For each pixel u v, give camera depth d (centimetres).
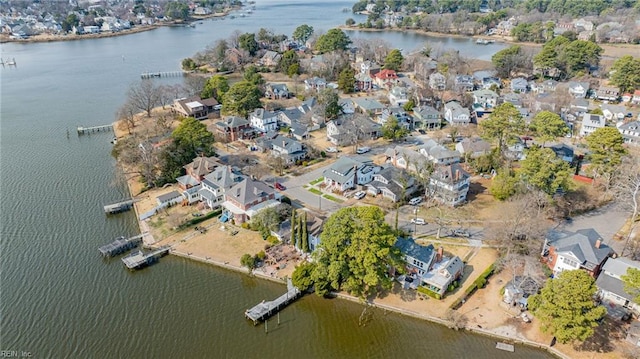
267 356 5131
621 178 7675
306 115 12069
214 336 5378
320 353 5169
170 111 13012
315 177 9156
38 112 13325
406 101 13625
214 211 7781
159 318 5638
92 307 5816
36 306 5828
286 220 7250
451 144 10731
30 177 9238
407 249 6219
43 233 7331
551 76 16725
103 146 10856
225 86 13800
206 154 9619
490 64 18462
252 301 5900
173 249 6888
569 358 4919
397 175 8312
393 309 5712
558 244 6128
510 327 5359
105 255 6756
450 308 5616
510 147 9838
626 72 13812
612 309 5397
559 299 4828
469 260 6488
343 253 5678
